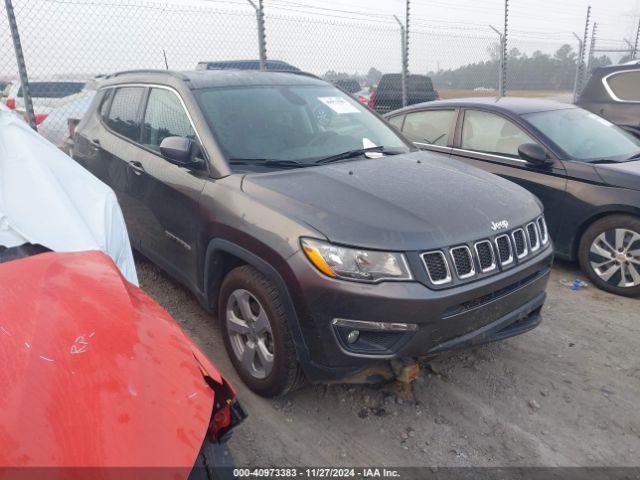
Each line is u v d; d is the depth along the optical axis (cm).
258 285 299
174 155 343
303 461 274
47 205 240
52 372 161
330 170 346
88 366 166
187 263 373
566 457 281
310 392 329
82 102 889
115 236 262
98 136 490
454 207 307
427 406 319
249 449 281
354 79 988
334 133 406
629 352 383
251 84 418
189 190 356
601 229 479
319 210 289
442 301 271
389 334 272
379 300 263
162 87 419
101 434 150
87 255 223
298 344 284
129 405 160
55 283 196
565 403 324
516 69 1154
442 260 279
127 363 173
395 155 400
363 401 321
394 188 323
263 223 297
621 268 471
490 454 282
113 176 457
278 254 284
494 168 547
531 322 336
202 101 380
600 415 314
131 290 220
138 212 429
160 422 161
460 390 335
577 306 456
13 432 141
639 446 290
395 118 669
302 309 277
